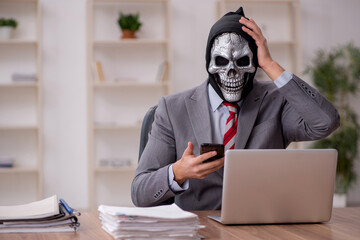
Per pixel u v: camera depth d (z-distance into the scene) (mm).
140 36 5566
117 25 5512
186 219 1341
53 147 5445
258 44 1933
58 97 5453
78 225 1477
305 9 5855
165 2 5555
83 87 5492
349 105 5785
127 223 1310
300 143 5539
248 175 1523
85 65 5492
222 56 1962
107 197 5535
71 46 5469
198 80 5695
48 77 5438
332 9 5891
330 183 1580
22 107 5398
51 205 1553
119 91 5551
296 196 1565
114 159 5512
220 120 2049
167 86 5492
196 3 5684
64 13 5453
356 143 5395
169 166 1747
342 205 5426
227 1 5570
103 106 5531
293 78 1880
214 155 1608
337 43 5898
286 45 5828
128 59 5555
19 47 5363
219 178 1946
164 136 2025
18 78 5188
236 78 1977
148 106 5594
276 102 2074
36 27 5402
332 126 1901
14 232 1438
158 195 1745
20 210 1562
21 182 5402
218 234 1436
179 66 5664
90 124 5223
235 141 1981
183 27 5668
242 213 1546
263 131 2008
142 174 1905
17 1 5324
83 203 5504
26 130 5402
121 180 5555
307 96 1874
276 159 1533
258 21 5777
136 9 5551
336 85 5480
